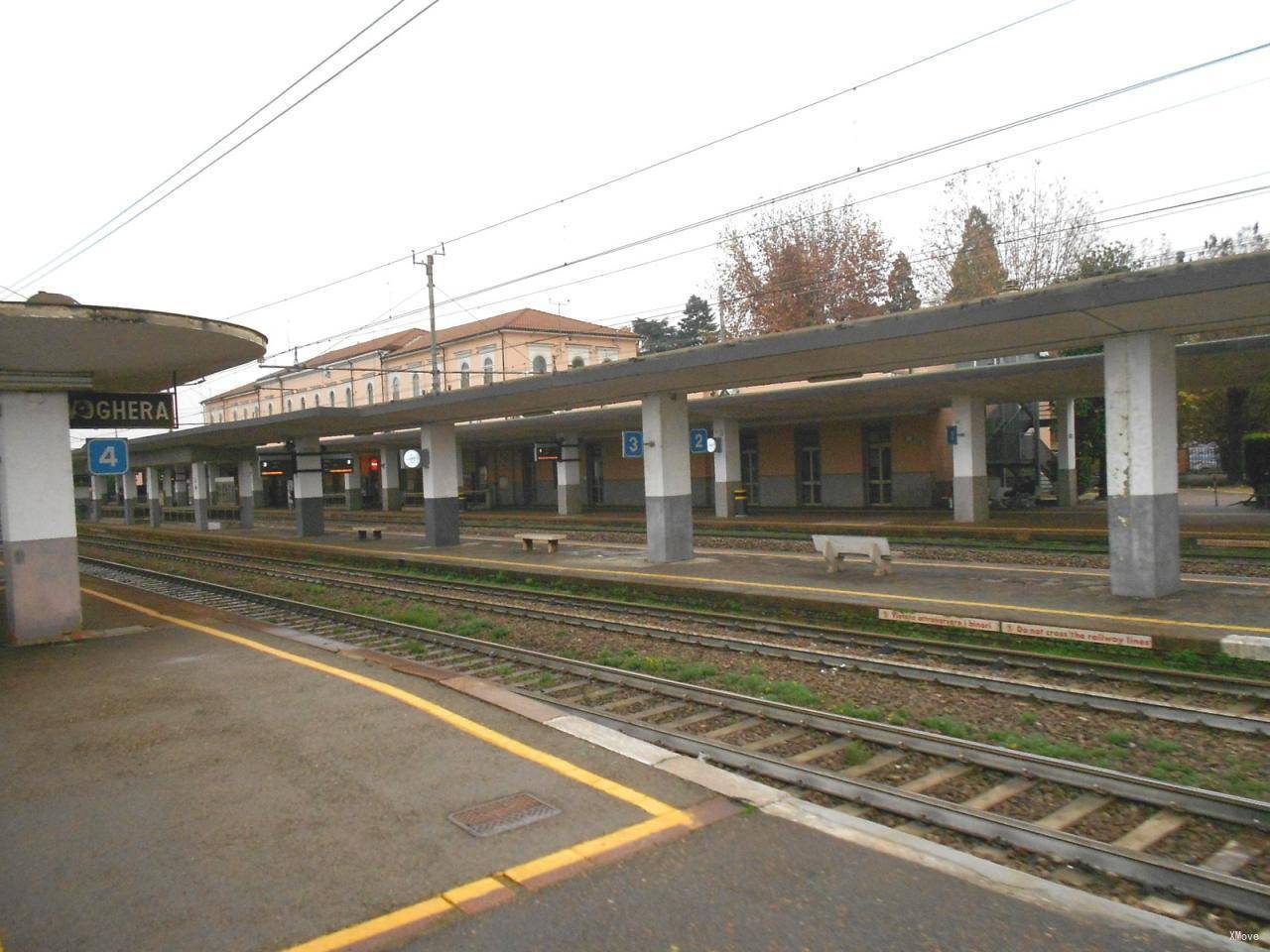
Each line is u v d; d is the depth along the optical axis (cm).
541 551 2130
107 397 1150
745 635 1123
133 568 2294
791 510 3222
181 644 1021
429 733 634
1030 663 894
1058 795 571
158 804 512
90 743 635
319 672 838
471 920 374
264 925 374
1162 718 718
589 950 350
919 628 1097
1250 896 410
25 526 1061
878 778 615
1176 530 1190
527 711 687
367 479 5222
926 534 2092
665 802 496
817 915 374
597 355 5338
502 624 1271
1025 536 1911
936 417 2914
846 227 3700
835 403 2548
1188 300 964
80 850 454
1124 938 356
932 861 423
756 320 3819
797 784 595
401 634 1202
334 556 2297
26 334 866
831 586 1377
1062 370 1942
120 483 5812
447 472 2425
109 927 376
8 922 383
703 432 2891
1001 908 379
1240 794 561
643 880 407
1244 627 949
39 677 859
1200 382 2222
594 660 1012
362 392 6078
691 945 353
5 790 543
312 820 482
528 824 469
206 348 1016
